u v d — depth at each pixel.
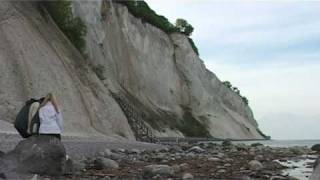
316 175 11.41
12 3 44.25
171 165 17.78
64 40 51.00
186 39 101.19
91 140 31.55
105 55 69.50
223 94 113.56
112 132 46.16
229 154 28.36
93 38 62.91
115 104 49.31
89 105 44.84
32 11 48.53
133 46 82.12
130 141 41.06
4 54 37.81
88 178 13.07
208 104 98.31
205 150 33.19
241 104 119.38
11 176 12.14
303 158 26.58
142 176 13.94
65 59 47.00
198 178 13.66
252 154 28.52
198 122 91.12
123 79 76.00
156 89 84.88
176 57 96.56
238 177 14.07
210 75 110.75
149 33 89.00
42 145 13.27
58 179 12.45
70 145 23.66
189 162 20.16
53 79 41.44
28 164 13.02
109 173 14.43
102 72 61.91
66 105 40.81
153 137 51.94
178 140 60.56
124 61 78.00
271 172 15.95
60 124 13.81
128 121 53.25
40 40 44.38
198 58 104.25
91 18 63.53
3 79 36.12
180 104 92.06
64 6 56.25
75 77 45.97
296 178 14.01
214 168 17.08
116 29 77.69
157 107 82.94
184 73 96.19
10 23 40.75
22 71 38.19
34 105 13.66
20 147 13.26
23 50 39.84
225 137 95.38
